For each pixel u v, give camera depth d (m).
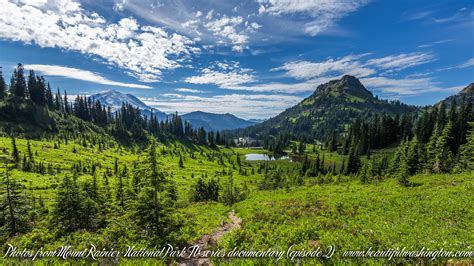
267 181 68.69
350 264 9.22
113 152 158.50
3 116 156.88
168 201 15.59
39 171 93.00
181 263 11.42
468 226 14.46
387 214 18.59
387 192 29.39
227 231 17.38
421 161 52.31
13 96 174.00
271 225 17.11
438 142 53.19
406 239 12.20
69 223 20.39
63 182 21.56
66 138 154.50
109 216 23.67
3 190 21.78
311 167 117.50
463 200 20.72
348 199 26.06
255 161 185.12
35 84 187.00
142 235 14.14
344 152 163.50
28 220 23.50
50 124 171.25
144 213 14.97
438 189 27.52
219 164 172.25
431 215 17.31
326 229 14.98
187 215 23.91
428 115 125.25
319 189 39.31
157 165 15.39
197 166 155.62
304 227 14.96
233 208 29.14
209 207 32.75
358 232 13.78
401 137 142.88
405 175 35.41
